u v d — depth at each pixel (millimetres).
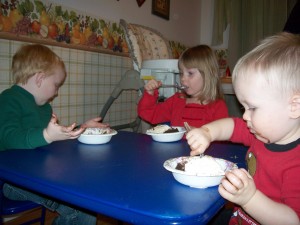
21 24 1516
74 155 853
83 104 1935
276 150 688
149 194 547
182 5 3148
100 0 2020
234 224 810
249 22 3207
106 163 766
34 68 1263
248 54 686
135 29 2025
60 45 1728
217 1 3365
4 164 738
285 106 614
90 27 1940
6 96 1187
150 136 1201
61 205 1067
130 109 2428
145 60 1882
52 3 1670
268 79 612
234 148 997
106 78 2113
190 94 1699
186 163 657
